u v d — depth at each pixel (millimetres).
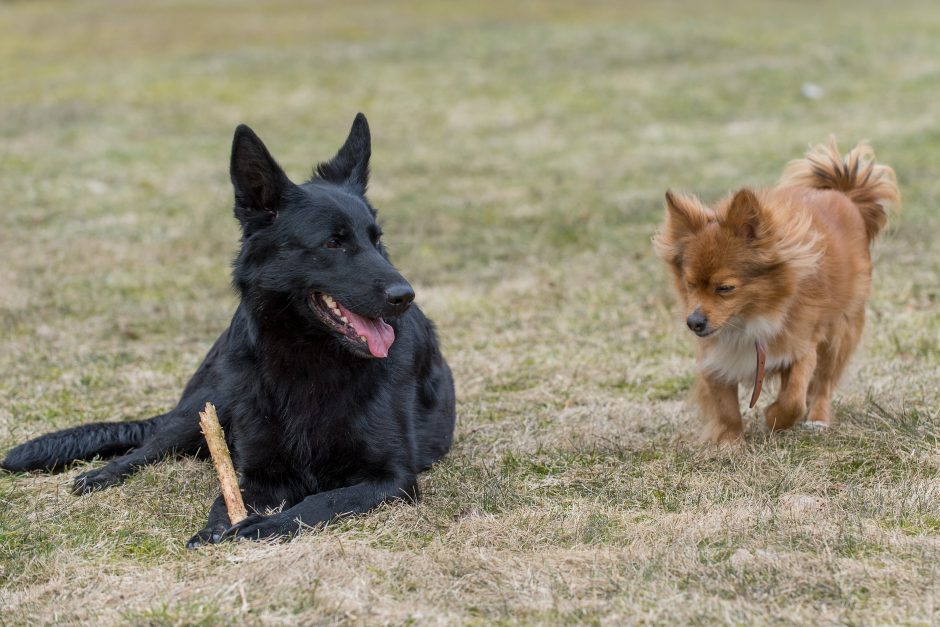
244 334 7086
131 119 25219
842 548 5727
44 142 22641
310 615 5148
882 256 13422
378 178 20250
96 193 18875
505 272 14195
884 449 7422
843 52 30234
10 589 5699
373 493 6762
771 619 4973
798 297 7723
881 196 9203
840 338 8383
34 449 7820
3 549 6168
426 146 23297
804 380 7875
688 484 7012
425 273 14242
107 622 5172
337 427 6871
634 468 7414
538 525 6324
